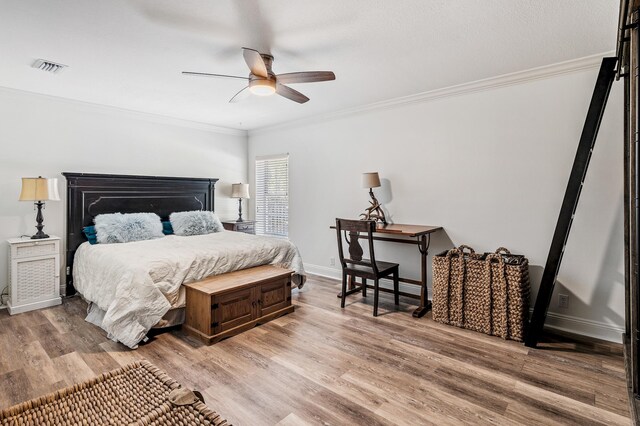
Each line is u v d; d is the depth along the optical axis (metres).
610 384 2.16
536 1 2.00
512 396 2.03
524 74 3.12
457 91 3.55
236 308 2.94
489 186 3.42
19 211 3.70
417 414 1.86
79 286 3.68
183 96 3.87
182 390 1.26
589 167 2.87
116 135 4.46
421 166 3.89
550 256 2.66
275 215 5.66
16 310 3.37
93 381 1.33
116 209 4.40
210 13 2.12
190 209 5.23
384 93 3.81
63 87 3.54
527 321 2.89
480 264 2.96
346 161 4.61
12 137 3.64
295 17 2.17
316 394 2.05
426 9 2.08
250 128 5.80
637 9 1.43
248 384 2.15
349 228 3.53
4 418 1.11
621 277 2.76
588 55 2.78
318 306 3.67
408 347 2.68
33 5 2.00
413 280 3.70
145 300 2.71
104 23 2.23
